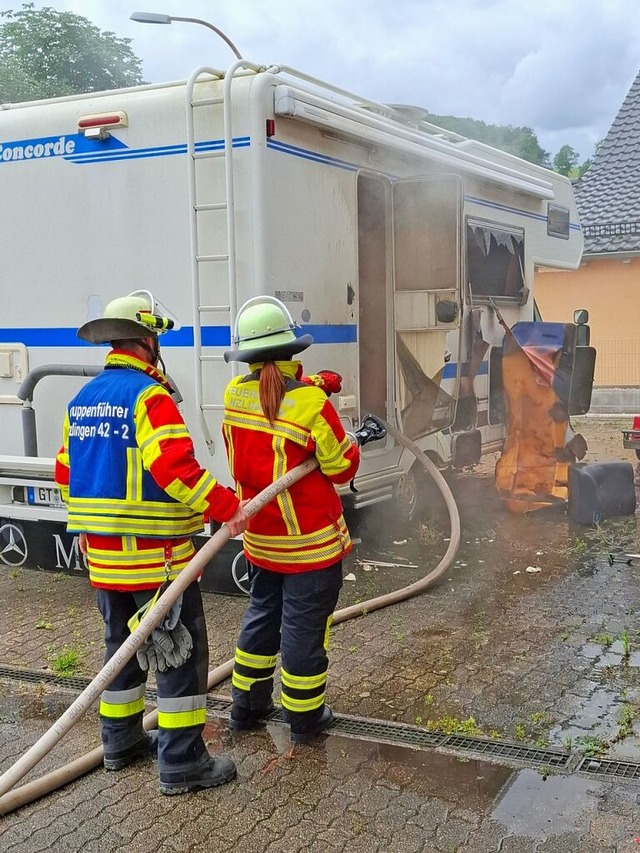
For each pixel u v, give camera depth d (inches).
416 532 276.8
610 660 178.2
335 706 159.5
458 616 204.5
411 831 121.0
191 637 131.1
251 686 149.8
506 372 297.0
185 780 131.3
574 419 574.9
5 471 230.7
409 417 267.3
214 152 199.6
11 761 143.6
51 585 234.2
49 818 126.6
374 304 258.4
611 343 641.0
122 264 215.5
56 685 172.7
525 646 186.1
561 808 125.3
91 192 217.3
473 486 351.3
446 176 244.8
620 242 619.5
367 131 227.8
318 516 141.4
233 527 129.3
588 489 284.5
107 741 138.5
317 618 143.3
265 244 197.8
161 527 129.6
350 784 133.2
